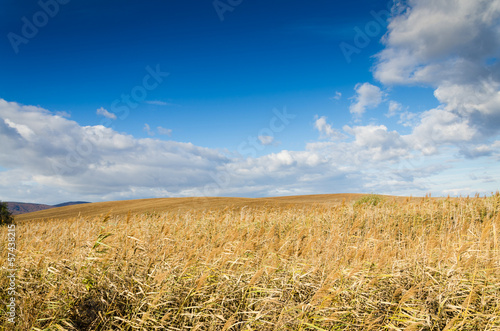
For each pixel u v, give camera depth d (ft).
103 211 116.78
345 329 11.50
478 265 15.43
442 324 11.94
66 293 13.84
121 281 14.97
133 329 12.07
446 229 29.01
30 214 136.98
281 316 11.76
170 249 18.92
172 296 13.82
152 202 134.10
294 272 14.97
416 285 13.41
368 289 13.69
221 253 16.99
